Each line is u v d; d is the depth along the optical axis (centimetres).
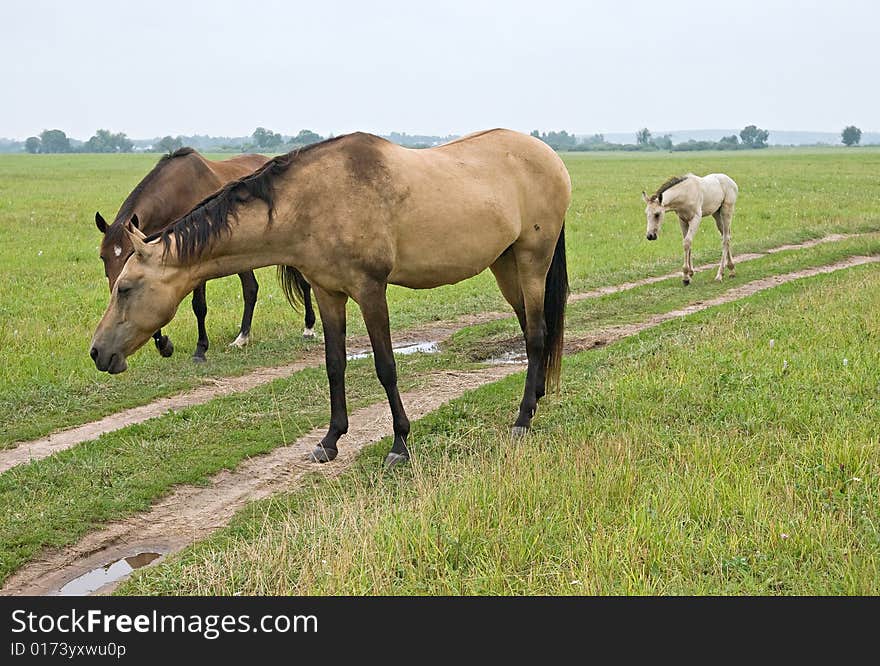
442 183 659
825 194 3084
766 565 452
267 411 805
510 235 698
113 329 623
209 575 479
